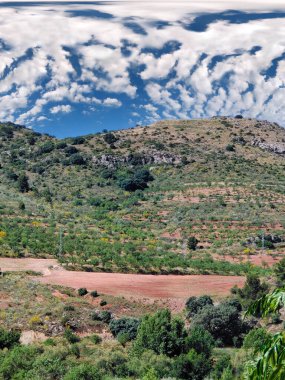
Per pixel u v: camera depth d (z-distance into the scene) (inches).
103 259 3661.4
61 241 4104.3
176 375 1766.7
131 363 1844.2
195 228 4992.6
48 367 1614.2
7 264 3496.6
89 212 5728.3
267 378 427.8
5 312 2524.6
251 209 5447.8
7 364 1624.0
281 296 438.9
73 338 2288.4
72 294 2950.3
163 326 2079.2
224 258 4131.4
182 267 3722.9
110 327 2488.9
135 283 3294.8
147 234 4825.3
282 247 4448.8
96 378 1560.0
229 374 1536.7
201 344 2048.5
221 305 2586.1
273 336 431.8
